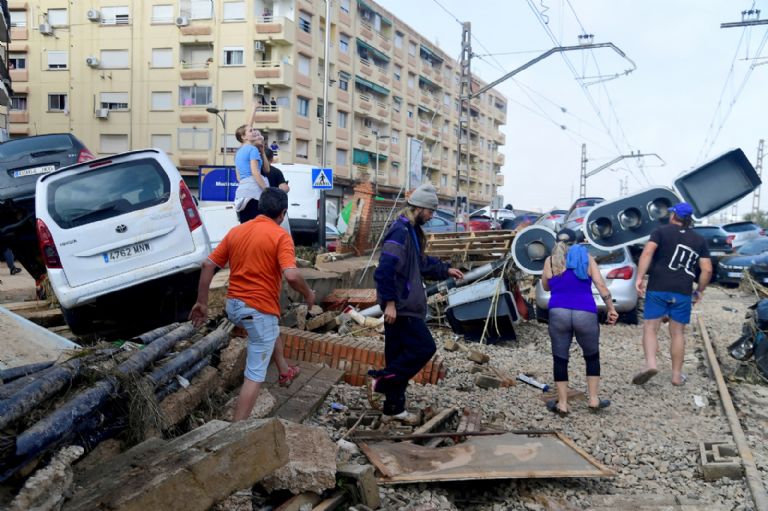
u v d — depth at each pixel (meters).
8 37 27.30
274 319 4.45
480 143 79.81
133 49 44.59
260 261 4.39
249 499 3.33
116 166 6.62
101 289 6.27
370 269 14.29
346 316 9.73
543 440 5.11
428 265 5.59
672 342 7.50
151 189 6.60
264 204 4.55
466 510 4.26
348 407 5.77
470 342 9.98
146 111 44.72
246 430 3.21
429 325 10.70
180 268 6.49
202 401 4.63
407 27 60.12
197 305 4.62
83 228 6.32
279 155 43.94
